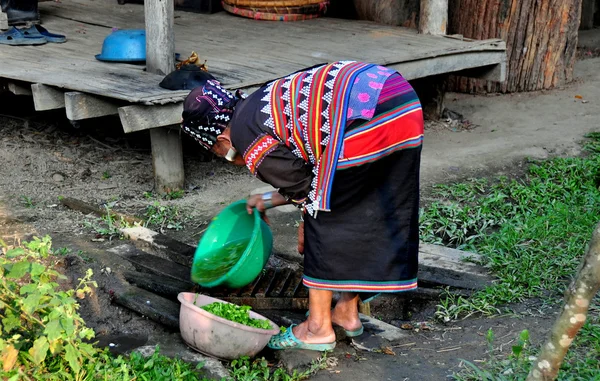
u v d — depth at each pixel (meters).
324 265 3.26
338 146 3.04
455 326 3.88
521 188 5.62
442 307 4.07
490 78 7.19
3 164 6.02
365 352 3.60
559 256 4.50
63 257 4.32
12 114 7.14
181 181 5.64
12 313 3.02
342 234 3.21
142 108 4.85
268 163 3.08
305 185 3.14
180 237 4.92
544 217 5.04
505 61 7.14
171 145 5.50
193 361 3.44
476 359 3.47
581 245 4.59
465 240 4.94
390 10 8.42
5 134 6.62
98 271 4.26
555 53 8.23
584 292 2.47
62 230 4.93
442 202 5.48
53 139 6.59
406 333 3.82
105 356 3.25
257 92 3.15
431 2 7.43
